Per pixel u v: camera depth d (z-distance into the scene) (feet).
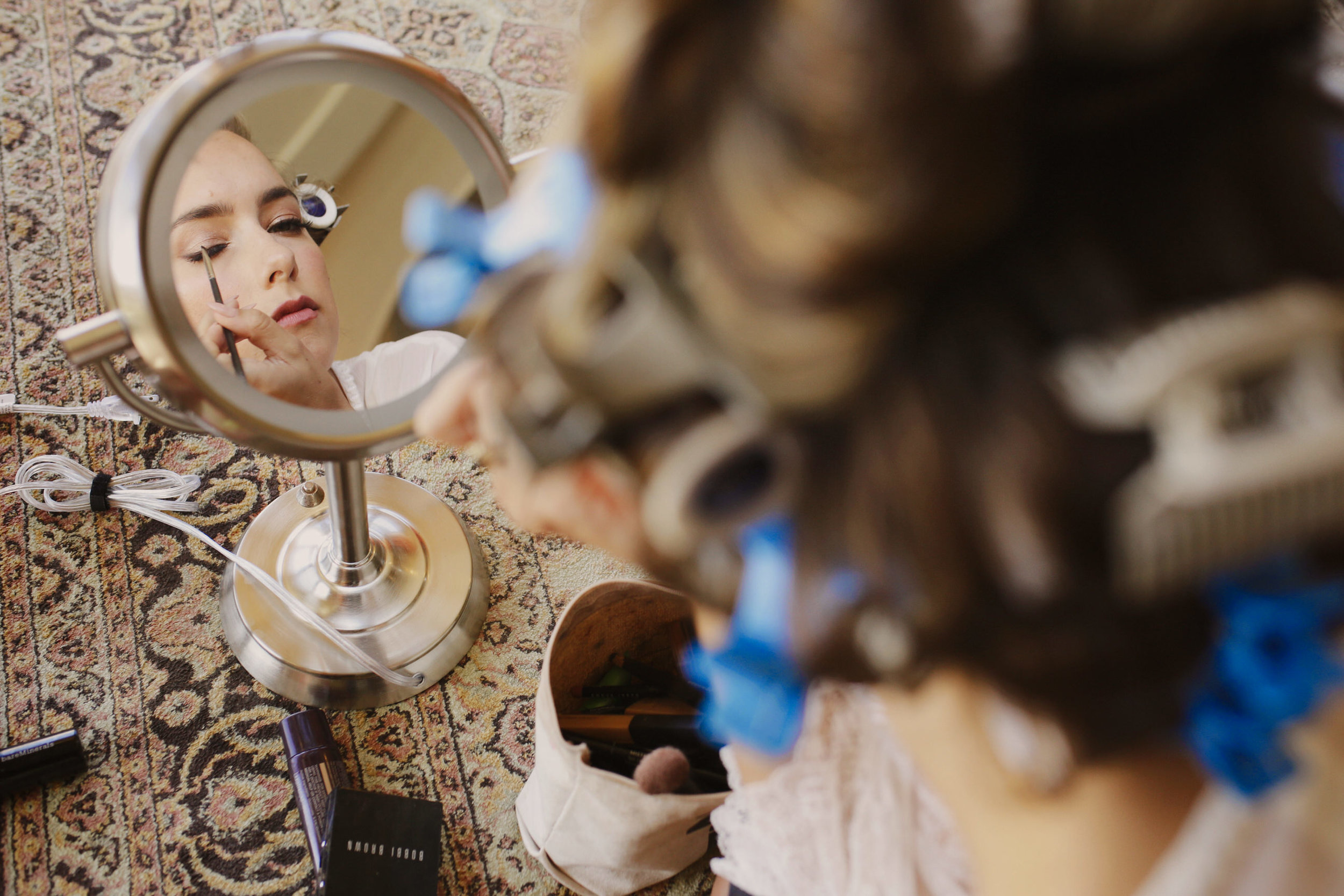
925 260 0.74
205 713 2.85
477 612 3.09
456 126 1.74
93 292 3.40
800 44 0.69
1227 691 0.95
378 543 2.98
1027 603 0.85
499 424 1.17
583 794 2.32
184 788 2.75
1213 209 0.81
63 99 3.67
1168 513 0.79
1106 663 0.90
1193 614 0.91
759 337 0.79
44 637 2.89
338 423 1.81
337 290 1.72
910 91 0.67
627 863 2.52
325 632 2.76
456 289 1.33
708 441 0.88
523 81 4.08
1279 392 0.77
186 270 1.63
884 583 0.88
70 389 3.24
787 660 1.06
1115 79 0.74
